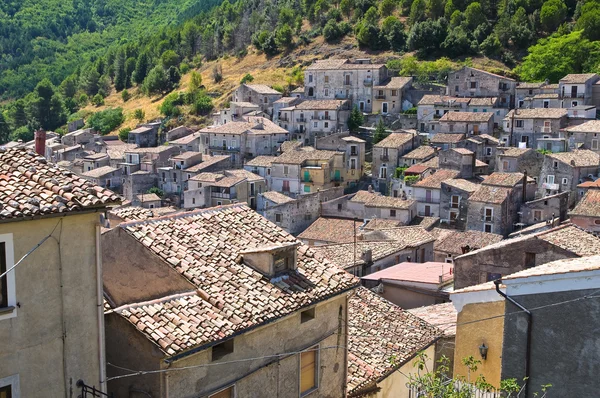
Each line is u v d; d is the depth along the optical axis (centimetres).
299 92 14238
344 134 10925
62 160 13038
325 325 2005
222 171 10350
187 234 1927
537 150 9600
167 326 1570
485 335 1995
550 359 1678
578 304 1639
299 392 1914
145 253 1794
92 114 18462
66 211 1342
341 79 13375
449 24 15938
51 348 1355
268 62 17838
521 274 1764
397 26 16300
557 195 7525
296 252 1983
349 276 2069
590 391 1628
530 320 1700
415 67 14138
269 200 9088
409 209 8062
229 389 1694
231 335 1617
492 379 1975
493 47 14900
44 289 1338
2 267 1279
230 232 2019
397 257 4884
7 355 1284
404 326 2581
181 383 1555
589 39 14125
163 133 15188
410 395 2108
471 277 3391
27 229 1308
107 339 1595
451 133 10775
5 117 18212
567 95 11181
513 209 7725
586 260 1967
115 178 11744
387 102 12838
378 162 10331
